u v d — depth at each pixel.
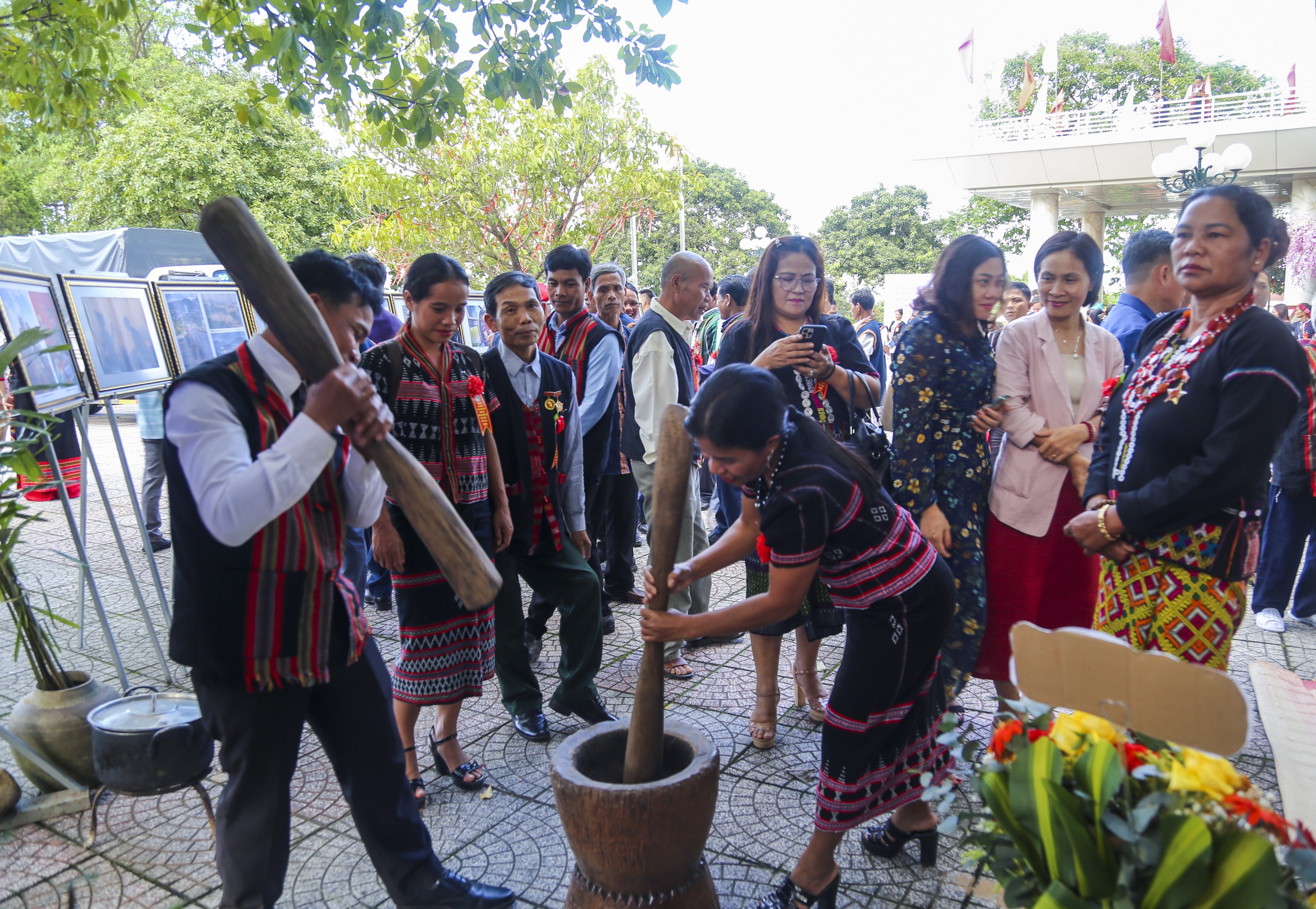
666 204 13.05
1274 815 1.33
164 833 2.73
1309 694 3.33
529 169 11.77
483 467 3.01
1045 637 1.57
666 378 3.97
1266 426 2.05
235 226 1.56
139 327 4.08
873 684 2.20
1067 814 1.36
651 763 2.00
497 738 3.37
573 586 3.28
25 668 4.06
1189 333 2.31
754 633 3.23
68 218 18.81
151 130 15.56
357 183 11.54
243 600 1.82
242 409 1.78
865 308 8.30
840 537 2.14
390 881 2.14
